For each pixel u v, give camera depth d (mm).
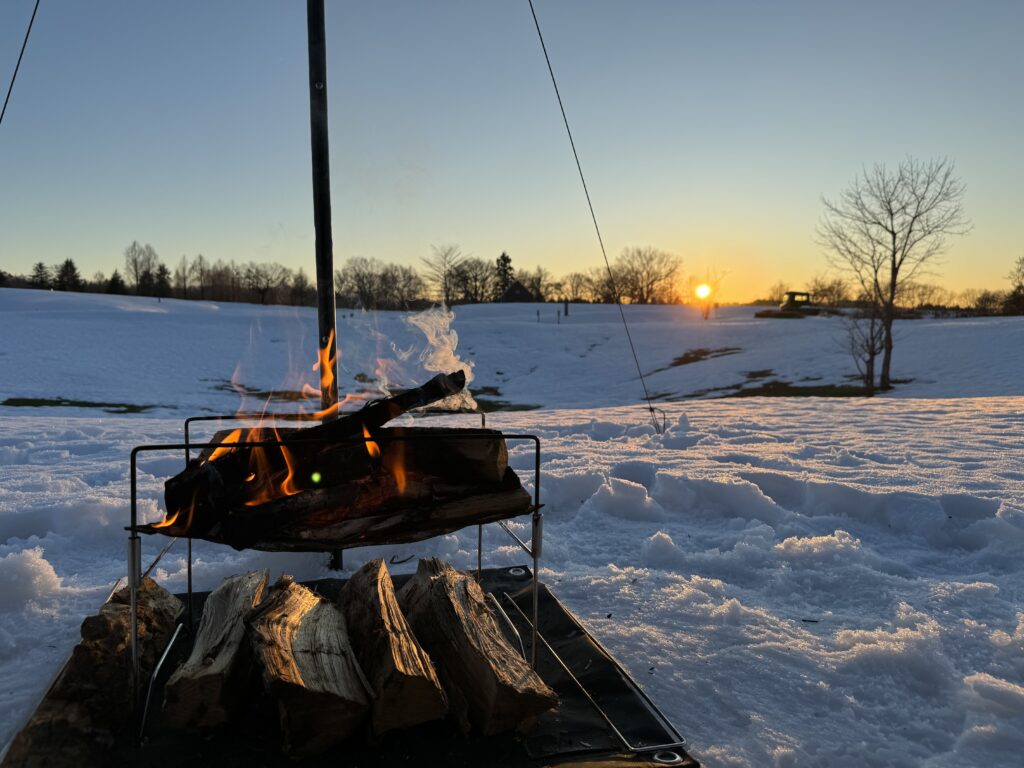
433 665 2131
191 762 1832
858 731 2094
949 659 2529
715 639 2672
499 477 2225
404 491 2137
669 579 3309
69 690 1960
